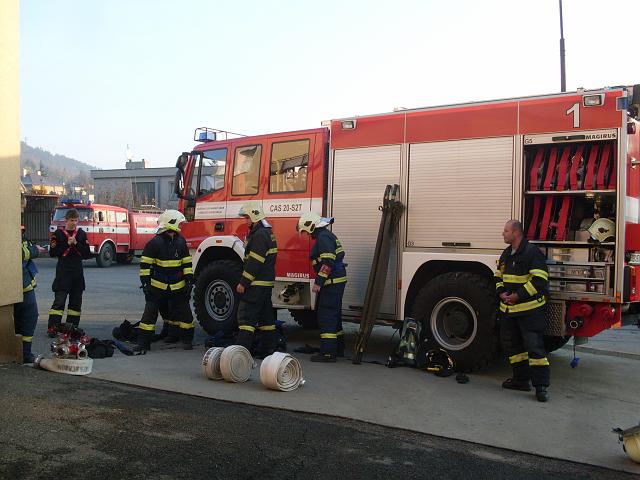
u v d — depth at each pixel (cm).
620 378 681
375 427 469
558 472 393
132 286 1599
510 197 645
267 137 844
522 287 574
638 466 406
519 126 643
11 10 613
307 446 416
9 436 402
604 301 592
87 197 4584
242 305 673
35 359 639
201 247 879
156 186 6372
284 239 808
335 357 714
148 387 552
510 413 522
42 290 1419
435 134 695
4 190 604
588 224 621
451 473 382
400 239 710
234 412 486
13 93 615
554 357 805
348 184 756
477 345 646
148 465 368
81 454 379
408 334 683
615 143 593
